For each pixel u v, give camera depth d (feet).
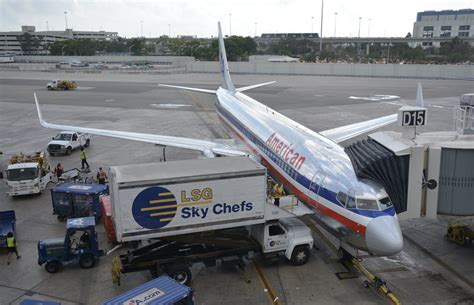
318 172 70.18
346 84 382.22
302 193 72.95
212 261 66.54
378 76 467.52
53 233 81.15
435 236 80.12
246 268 69.15
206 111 229.45
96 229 83.92
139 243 75.82
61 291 61.57
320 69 491.31
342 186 64.08
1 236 72.84
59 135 145.28
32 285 63.21
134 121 196.34
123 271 62.69
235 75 488.44
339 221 63.87
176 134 167.43
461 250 74.02
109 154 139.74
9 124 192.44
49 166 121.90
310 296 60.13
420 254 72.79
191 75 476.54
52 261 66.44
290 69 501.15
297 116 206.28
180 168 67.05
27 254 72.95
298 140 83.35
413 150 63.62
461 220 78.38
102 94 308.19
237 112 122.31
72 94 305.94
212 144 114.01
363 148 70.85
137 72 519.60
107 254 73.56
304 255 69.82
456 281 63.62
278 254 69.36
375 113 214.48
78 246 68.23
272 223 68.33
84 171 118.21
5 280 64.59
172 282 55.47
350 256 69.92
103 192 88.07
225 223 65.62
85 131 115.75
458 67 429.79
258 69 510.99
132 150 144.87
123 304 50.21
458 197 64.80
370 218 59.16
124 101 270.46
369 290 61.62
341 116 205.67
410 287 62.03
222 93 155.43
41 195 103.04
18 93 309.22
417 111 69.26
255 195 66.08
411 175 64.28
